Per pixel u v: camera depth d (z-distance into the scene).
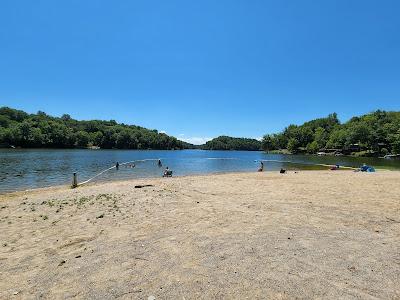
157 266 7.12
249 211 13.21
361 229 10.14
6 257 8.10
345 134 146.75
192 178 32.06
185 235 9.60
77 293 5.93
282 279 6.30
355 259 7.36
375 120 149.12
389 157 106.19
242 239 9.02
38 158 75.81
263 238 9.07
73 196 18.97
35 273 6.97
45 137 160.38
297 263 7.11
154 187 22.84
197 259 7.47
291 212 12.91
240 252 7.88
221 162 79.81
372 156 123.25
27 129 151.12
